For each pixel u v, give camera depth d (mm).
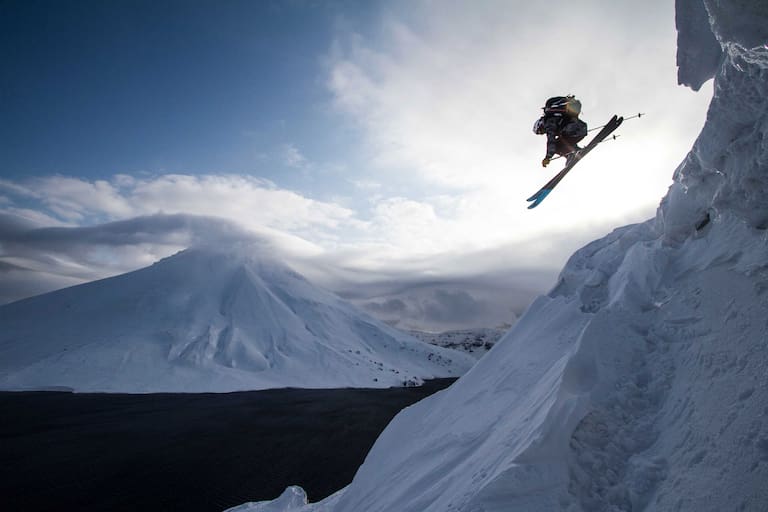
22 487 21734
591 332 3924
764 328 2926
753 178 3559
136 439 32688
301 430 36938
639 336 4016
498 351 7406
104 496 20516
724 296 3590
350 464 26562
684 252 4879
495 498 3164
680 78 4348
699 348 3412
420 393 68438
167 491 21250
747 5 2486
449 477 4891
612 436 3236
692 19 3838
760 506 2115
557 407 3516
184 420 40531
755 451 2346
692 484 2549
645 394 3479
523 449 3436
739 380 2811
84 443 31219
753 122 3512
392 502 5527
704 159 4312
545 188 8688
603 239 7871
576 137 6867
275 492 21359
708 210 4766
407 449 7035
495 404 5855
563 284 7523
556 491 3061
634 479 2893
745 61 3080
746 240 3854
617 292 5340
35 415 41938
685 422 2971
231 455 28375
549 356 5730
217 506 19422
